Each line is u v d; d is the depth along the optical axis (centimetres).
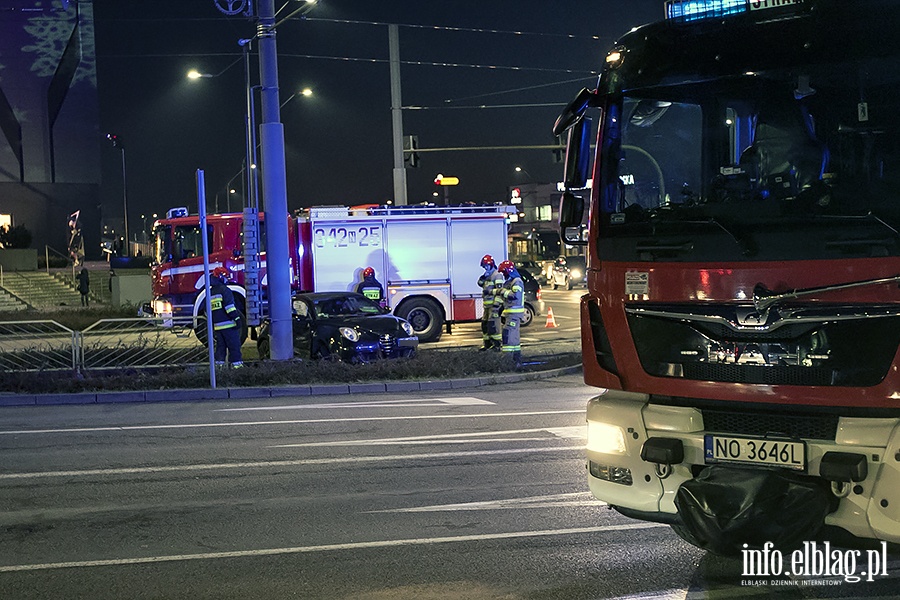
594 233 581
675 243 541
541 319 2975
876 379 473
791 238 502
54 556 623
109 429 1132
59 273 4953
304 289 2292
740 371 515
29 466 906
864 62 501
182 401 1420
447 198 3366
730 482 500
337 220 2275
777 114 521
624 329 561
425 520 691
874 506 472
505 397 1368
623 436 552
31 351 1602
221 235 2298
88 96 6794
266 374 1528
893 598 522
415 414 1203
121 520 707
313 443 1004
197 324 1666
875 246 479
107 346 1641
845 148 497
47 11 6638
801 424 501
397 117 2967
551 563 588
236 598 539
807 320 491
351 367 1578
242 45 2984
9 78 6606
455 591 543
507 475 826
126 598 543
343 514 712
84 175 6800
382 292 2083
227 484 817
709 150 540
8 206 6606
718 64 544
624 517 687
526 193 8162
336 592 545
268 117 1714
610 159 578
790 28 525
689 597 527
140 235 8481
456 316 2323
